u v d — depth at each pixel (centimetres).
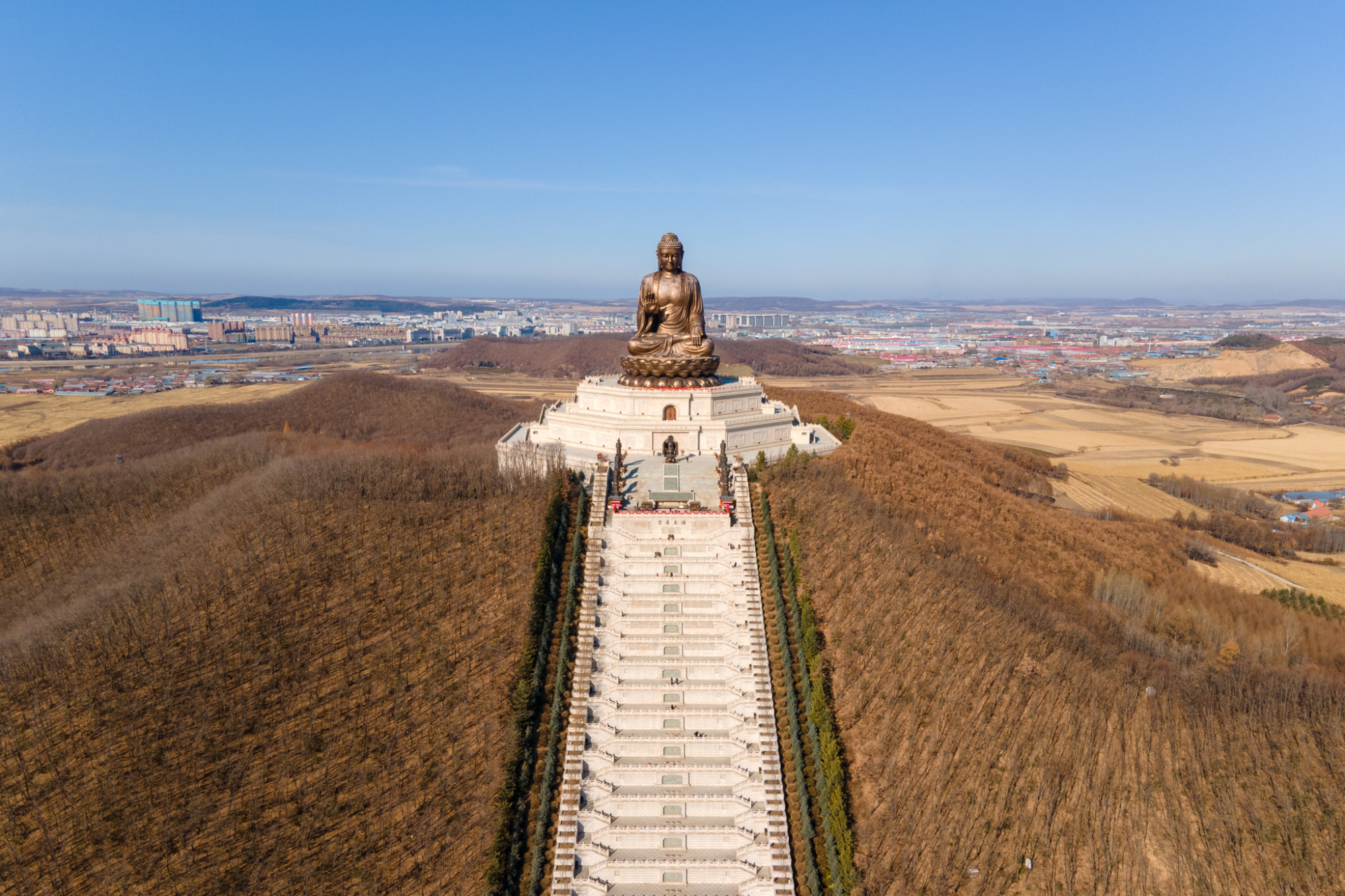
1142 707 6400
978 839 5097
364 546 7425
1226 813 5466
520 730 5516
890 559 7425
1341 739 6088
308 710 5741
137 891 4603
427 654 6228
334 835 4931
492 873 4694
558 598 6788
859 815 5150
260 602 6681
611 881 5006
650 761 5600
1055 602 7981
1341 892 4975
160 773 5241
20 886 4612
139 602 6700
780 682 6122
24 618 7612
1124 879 4972
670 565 7188
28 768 5316
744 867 4966
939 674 6262
